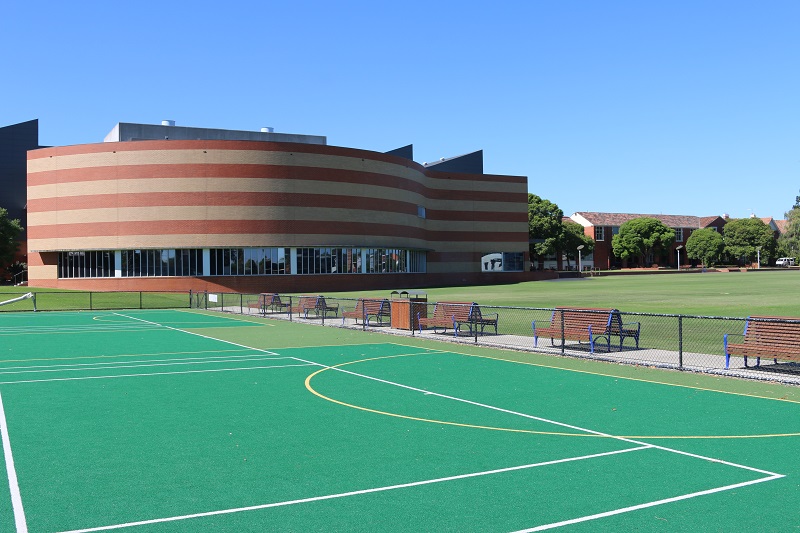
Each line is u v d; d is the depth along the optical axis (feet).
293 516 22.48
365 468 27.71
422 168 252.21
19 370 54.49
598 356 59.00
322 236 208.54
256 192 200.13
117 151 197.47
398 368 54.54
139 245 195.42
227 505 23.57
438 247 264.72
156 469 27.81
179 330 91.40
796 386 44.70
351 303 143.13
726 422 34.94
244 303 164.86
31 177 206.28
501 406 39.45
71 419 36.83
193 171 196.85
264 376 50.90
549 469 27.35
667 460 28.37
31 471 27.66
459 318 76.64
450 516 22.34
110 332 88.69
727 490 24.62
